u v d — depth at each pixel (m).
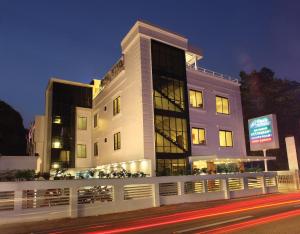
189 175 21.34
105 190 17.55
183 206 18.56
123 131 27.09
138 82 24.84
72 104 34.94
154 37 26.05
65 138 33.53
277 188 26.92
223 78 31.61
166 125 25.20
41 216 14.78
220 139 29.73
